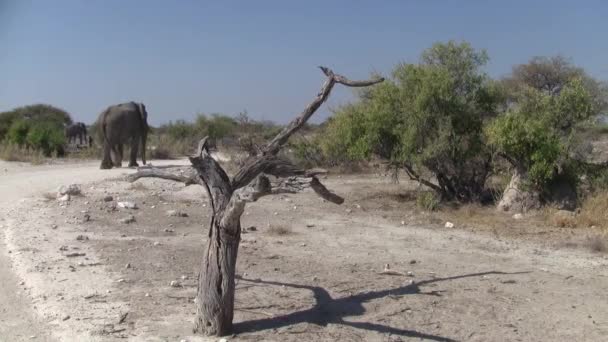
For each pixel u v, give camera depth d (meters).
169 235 11.45
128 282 8.19
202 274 6.39
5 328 6.48
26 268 8.73
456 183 15.79
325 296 7.72
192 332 6.38
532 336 6.50
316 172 6.62
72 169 25.12
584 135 14.96
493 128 13.97
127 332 6.38
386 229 12.59
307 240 11.32
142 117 26.11
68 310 7.04
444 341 6.30
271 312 7.09
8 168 25.78
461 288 8.20
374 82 6.77
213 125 40.72
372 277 8.70
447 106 15.11
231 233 6.32
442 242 11.30
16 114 53.91
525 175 14.22
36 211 13.55
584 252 10.53
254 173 6.65
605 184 14.30
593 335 6.56
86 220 12.61
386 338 6.34
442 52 15.84
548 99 14.51
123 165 27.28
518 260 9.91
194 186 18.58
